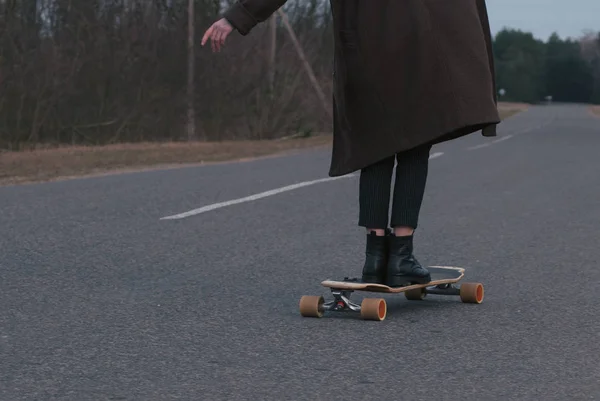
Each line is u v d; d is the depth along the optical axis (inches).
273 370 148.6
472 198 436.5
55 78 1058.7
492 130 191.6
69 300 202.8
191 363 152.6
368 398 134.4
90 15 1099.3
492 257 272.2
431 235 316.8
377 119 187.3
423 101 185.3
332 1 190.1
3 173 598.5
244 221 343.9
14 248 274.5
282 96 1307.8
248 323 182.4
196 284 224.1
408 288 189.8
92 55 1104.8
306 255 270.8
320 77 1355.8
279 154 883.4
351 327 179.2
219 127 1264.8
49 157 778.8
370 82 186.7
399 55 185.8
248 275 237.6
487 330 177.6
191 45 1214.3
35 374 145.6
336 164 192.1
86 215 354.0
